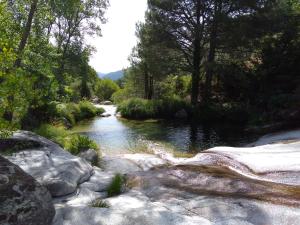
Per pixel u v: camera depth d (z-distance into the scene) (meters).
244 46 24.11
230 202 6.29
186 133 18.72
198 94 28.16
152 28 26.19
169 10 25.17
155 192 7.24
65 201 6.60
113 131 19.77
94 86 62.16
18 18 14.89
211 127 20.88
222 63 24.58
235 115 22.89
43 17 16.66
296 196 6.57
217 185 7.48
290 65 22.72
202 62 28.52
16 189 5.10
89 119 27.05
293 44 23.42
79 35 27.02
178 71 27.66
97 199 6.85
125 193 7.29
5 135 6.14
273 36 25.39
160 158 12.20
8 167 5.41
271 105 20.22
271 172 8.77
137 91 43.00
